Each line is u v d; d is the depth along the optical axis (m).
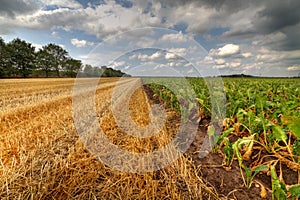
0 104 7.57
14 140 3.45
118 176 2.50
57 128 4.26
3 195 2.12
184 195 2.16
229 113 4.20
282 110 3.15
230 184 2.37
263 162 2.76
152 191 2.12
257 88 8.03
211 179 2.48
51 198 2.11
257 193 2.19
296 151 2.45
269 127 2.86
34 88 15.91
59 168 2.54
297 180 2.35
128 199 2.10
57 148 3.22
